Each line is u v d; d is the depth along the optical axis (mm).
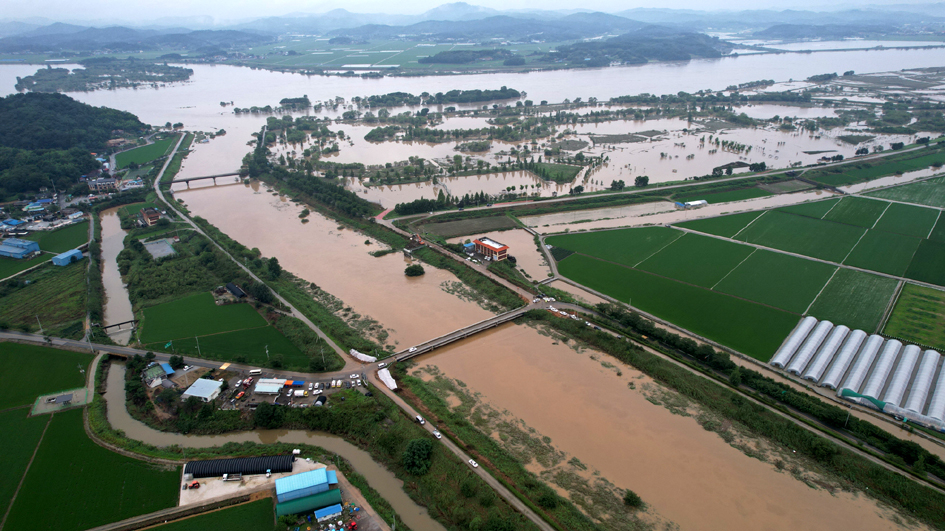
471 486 119062
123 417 146250
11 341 179500
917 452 127188
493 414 147250
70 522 112312
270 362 164875
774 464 130375
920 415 139750
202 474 123625
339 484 122062
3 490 120625
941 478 123250
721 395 153250
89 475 124875
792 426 139875
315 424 141625
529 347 180250
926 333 179500
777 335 181500
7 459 129500
